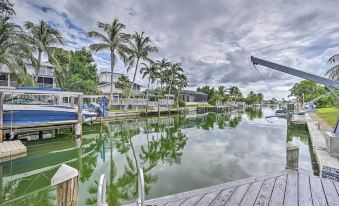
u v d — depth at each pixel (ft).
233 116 110.93
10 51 46.88
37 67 60.80
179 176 20.18
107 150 32.76
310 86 167.02
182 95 179.01
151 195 16.15
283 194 9.68
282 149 31.83
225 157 27.12
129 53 85.56
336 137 19.88
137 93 136.67
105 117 65.92
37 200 16.07
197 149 32.09
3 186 18.52
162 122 74.13
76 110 41.01
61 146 34.24
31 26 67.77
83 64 124.26
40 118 36.04
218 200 9.10
